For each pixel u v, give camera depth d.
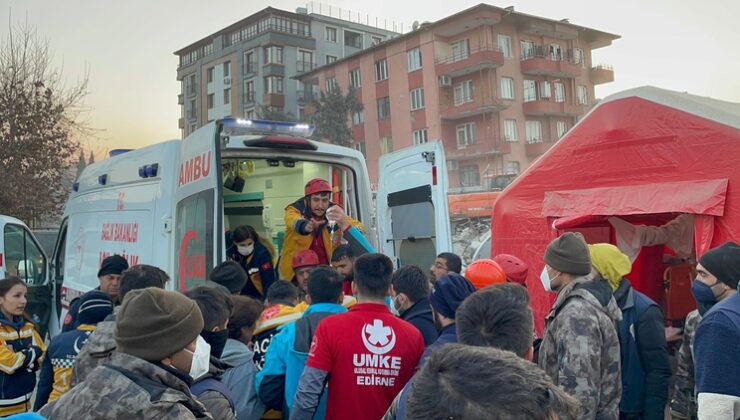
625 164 4.36
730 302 2.14
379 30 62.28
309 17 57.28
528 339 2.01
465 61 37.81
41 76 16.12
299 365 2.78
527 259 5.06
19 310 4.02
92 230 5.97
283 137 5.01
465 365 0.93
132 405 1.61
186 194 4.34
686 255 4.71
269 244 5.54
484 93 38.25
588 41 44.41
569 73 41.41
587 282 2.86
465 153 39.28
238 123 4.62
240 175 6.11
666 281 4.86
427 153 5.50
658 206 4.01
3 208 15.39
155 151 4.91
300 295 4.72
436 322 2.70
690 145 3.97
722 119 3.82
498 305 2.00
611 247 3.13
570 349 2.46
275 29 55.44
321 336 2.62
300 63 56.19
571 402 0.95
